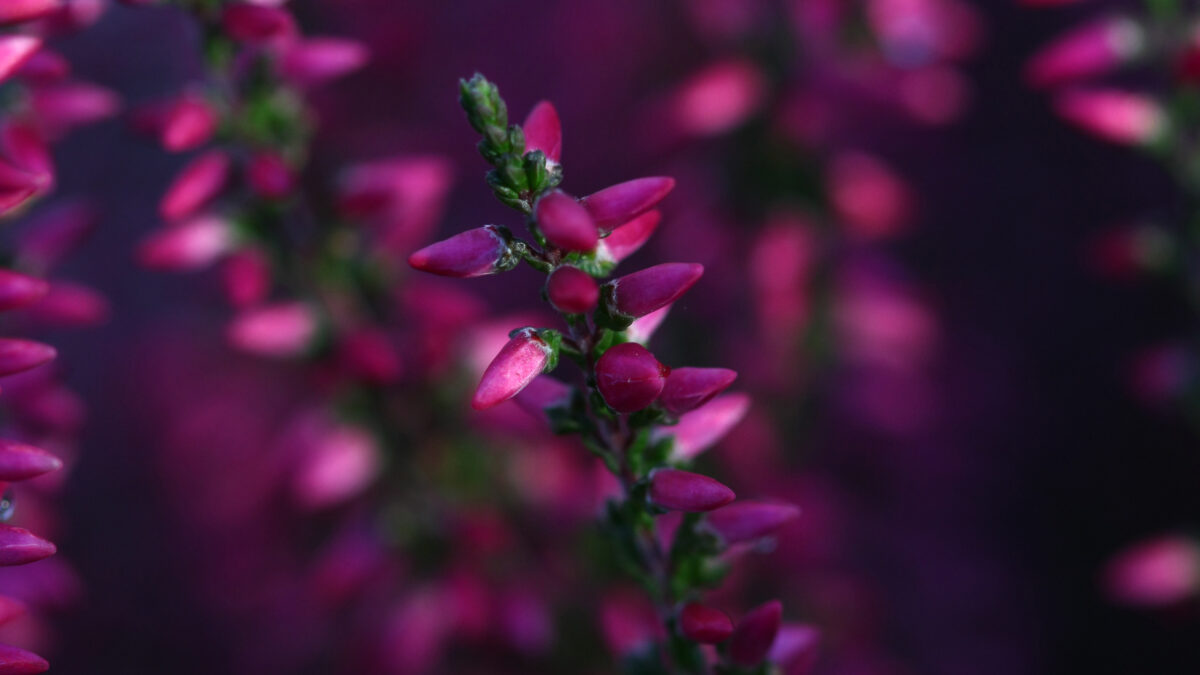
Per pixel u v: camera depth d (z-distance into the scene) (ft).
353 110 0.74
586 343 0.38
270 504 0.73
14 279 0.40
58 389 0.49
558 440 0.60
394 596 0.60
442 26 0.80
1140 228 0.61
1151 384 0.67
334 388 0.55
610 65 0.77
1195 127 0.53
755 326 0.72
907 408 0.77
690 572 0.42
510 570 0.59
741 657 0.41
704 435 0.41
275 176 0.49
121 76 0.75
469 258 0.37
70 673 0.79
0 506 0.40
